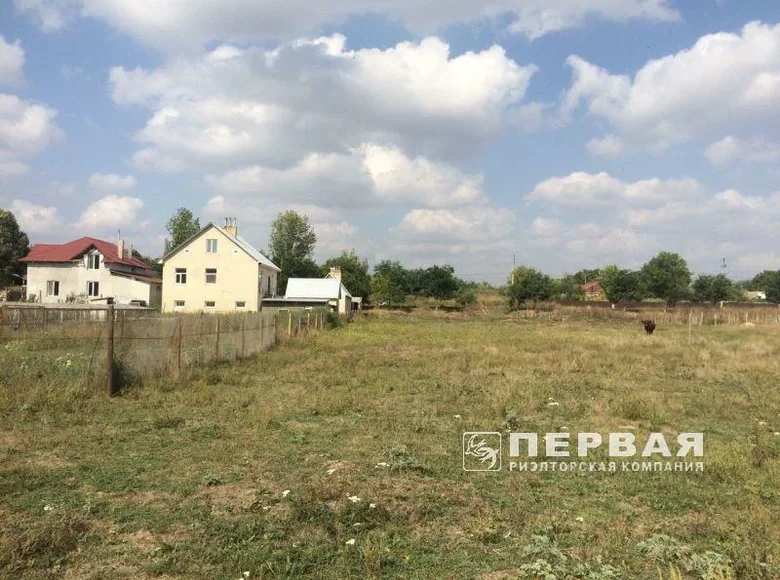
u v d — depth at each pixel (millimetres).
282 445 7938
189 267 45938
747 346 23531
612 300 73000
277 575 4238
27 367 11867
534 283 65125
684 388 13336
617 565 4461
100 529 5039
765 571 4211
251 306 45875
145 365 12469
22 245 65562
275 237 77562
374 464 7082
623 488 6305
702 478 6734
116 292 48594
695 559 4398
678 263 70812
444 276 68750
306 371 15406
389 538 4926
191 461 7133
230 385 13062
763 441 8320
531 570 4270
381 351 21234
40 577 4156
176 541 4801
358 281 73250
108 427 8797
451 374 15188
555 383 13633
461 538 4961
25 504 5602
